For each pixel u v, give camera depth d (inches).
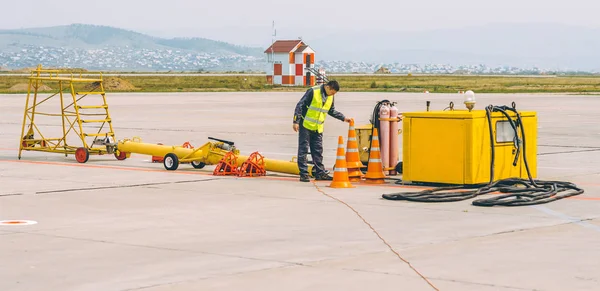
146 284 286.0
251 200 482.3
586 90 2930.6
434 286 282.8
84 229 387.2
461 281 289.7
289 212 438.6
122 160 715.4
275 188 535.8
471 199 486.0
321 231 383.6
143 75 4734.3
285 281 289.6
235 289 279.0
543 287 282.2
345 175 540.7
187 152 640.4
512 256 329.7
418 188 537.6
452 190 519.5
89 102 1804.9
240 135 975.6
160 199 484.1
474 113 524.1
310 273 301.4
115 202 471.5
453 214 432.1
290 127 1104.8
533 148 574.9
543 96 2327.8
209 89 2856.8
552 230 386.9
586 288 280.8
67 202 470.3
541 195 477.1
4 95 2135.8
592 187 538.6
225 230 386.0
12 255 330.6
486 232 381.7
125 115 1371.8
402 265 314.2
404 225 399.5
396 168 598.2
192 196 497.0
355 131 595.8
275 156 738.2
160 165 678.5
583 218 420.2
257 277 295.4
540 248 345.7
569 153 776.9
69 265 314.0
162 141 898.7
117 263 317.4
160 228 390.9
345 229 388.8
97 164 684.1
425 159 542.0
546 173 617.6
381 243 356.2
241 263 317.7
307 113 571.5
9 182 558.9
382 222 407.8
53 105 1657.2
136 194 504.1
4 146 839.7
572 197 494.3
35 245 350.0
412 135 546.9
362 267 310.8
